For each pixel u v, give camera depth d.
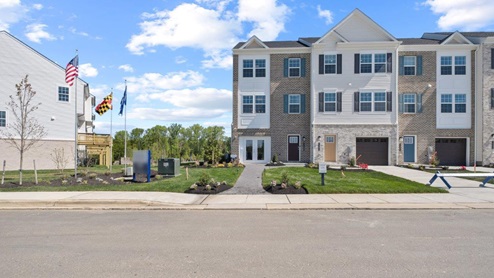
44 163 28.30
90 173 20.23
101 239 7.13
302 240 6.96
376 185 14.99
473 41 28.16
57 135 29.16
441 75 28.11
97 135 32.88
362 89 27.84
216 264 5.50
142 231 7.83
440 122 28.03
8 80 27.00
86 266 5.44
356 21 28.22
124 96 28.03
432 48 28.11
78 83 31.30
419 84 28.19
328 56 28.25
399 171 22.31
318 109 28.23
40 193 13.31
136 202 11.61
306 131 28.94
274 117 29.20
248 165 26.58
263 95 29.27
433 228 8.01
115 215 9.89
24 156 27.39
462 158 28.31
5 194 13.06
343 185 14.95
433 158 25.55
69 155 29.81
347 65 28.06
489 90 27.25
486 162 27.05
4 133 26.61
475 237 7.14
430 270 5.16
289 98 29.19
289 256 5.90
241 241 6.91
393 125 27.53
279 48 29.00
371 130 27.70
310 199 12.17
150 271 5.20
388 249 6.28
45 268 5.36
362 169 22.22
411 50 28.28
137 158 16.80
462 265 5.38
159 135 57.66
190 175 19.28
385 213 9.98
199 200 12.18
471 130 27.80
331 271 5.14
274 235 7.39
